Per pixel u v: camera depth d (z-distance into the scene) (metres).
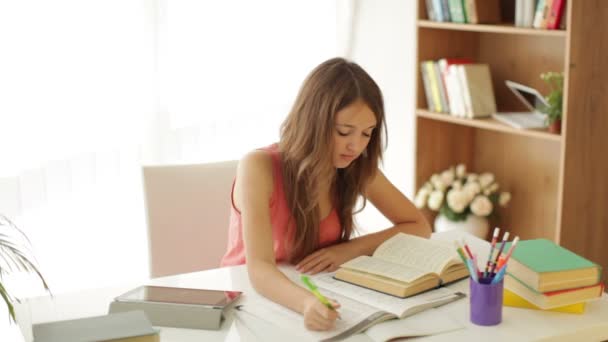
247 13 3.49
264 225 1.85
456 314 1.61
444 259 1.77
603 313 1.62
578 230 2.89
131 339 1.36
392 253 1.82
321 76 1.85
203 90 3.42
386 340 1.47
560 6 2.79
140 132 3.24
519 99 3.30
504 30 2.95
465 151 3.56
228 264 2.07
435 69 3.30
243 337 1.51
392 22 3.83
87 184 3.09
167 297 1.62
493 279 1.56
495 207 3.41
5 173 2.81
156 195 2.21
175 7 3.26
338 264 1.89
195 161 3.46
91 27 3.00
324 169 1.88
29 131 2.86
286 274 1.84
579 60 2.72
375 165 1.99
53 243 3.02
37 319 1.61
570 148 2.79
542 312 1.62
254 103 3.62
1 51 2.75
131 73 3.16
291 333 1.52
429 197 3.41
